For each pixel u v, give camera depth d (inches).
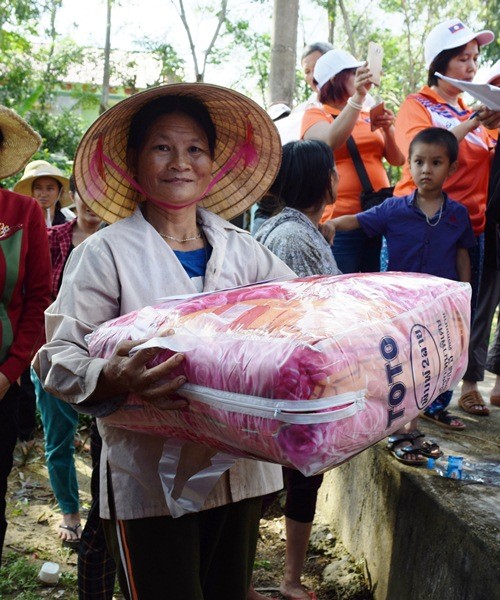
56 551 127.9
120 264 67.6
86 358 62.0
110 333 62.6
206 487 62.8
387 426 54.7
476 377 143.4
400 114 144.3
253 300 59.7
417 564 95.2
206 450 65.7
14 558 124.3
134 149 73.6
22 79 704.4
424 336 58.6
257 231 100.0
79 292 66.7
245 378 50.9
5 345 92.1
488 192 134.5
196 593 66.9
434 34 142.4
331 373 48.7
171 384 55.1
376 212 130.0
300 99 697.6
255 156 79.9
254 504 73.7
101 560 89.0
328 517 138.4
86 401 62.6
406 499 101.3
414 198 128.5
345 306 55.7
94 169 74.0
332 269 96.8
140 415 62.0
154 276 68.5
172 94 71.2
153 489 66.4
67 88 944.9
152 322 60.5
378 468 113.4
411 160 127.5
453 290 66.7
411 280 65.3
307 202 99.4
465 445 121.7
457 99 150.0
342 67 144.0
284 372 48.6
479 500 92.5
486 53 532.7
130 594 69.1
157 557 66.8
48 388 64.6
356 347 51.4
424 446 108.9
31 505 146.7
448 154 124.3
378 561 109.7
